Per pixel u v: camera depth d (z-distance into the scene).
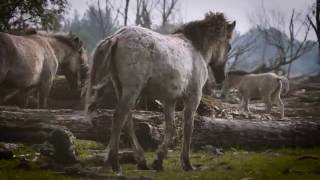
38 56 13.23
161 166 9.46
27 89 13.60
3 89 14.20
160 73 8.86
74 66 15.77
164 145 9.43
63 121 11.66
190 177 8.59
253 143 13.03
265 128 13.17
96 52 8.70
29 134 10.86
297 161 10.58
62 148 9.27
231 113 15.80
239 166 10.10
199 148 12.62
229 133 12.88
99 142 12.04
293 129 13.34
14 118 10.90
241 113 16.17
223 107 16.47
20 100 14.49
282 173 9.23
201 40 10.00
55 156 9.26
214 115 14.94
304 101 25.09
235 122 13.08
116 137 8.66
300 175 8.98
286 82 24.52
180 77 9.16
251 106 23.38
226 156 11.68
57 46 15.21
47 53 13.81
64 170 8.30
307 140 13.37
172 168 9.85
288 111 21.72
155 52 8.79
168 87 9.02
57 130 9.30
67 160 9.27
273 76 20.69
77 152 10.30
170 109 9.36
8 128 10.81
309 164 10.21
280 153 12.32
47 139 10.01
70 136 9.91
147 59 8.71
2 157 9.09
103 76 8.69
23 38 13.16
